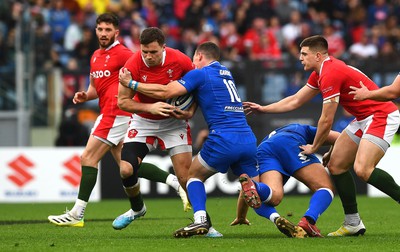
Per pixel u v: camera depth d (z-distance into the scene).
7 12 69.38
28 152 55.53
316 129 29.50
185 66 28.70
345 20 75.00
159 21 73.69
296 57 59.16
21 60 62.16
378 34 71.44
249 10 71.81
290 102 30.75
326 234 30.28
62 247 25.22
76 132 59.91
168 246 25.09
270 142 28.67
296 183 55.56
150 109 27.64
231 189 55.06
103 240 27.53
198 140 53.78
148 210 44.62
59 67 66.50
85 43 69.06
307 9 75.69
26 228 33.47
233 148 27.17
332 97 27.95
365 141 28.50
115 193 55.69
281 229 27.31
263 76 58.03
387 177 28.86
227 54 68.12
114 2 77.19
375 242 26.19
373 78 57.00
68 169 55.50
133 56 28.50
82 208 33.31
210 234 28.05
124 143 29.67
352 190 29.11
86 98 34.34
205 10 72.81
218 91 27.50
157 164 54.47
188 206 35.44
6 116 62.12
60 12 72.19
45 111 62.44
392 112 28.80
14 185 55.41
